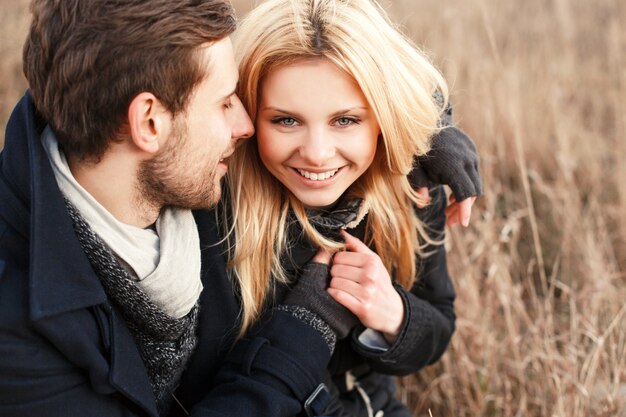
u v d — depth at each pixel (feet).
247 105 4.74
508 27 15.40
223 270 5.06
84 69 4.05
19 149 4.21
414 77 4.82
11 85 11.07
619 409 6.30
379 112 4.61
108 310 4.25
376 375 6.08
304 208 5.17
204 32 4.16
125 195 4.40
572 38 14.98
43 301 3.92
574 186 9.62
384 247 5.61
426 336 5.39
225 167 4.75
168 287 4.42
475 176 5.55
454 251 8.21
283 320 5.00
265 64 4.54
